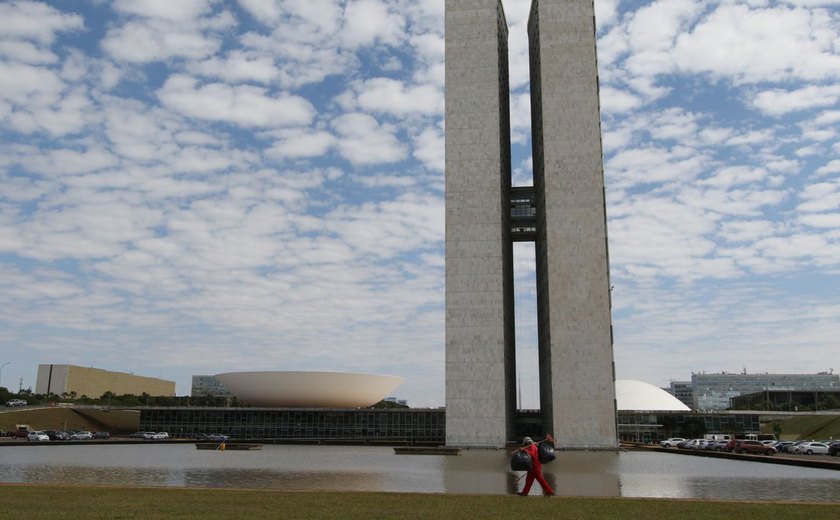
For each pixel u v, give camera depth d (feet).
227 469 107.86
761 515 51.90
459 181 255.50
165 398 442.09
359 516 49.26
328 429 298.76
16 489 63.98
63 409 334.44
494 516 50.21
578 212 245.45
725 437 262.26
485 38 264.52
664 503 58.44
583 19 259.80
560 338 237.45
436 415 296.51
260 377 308.19
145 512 50.06
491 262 248.32
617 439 229.04
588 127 251.39
